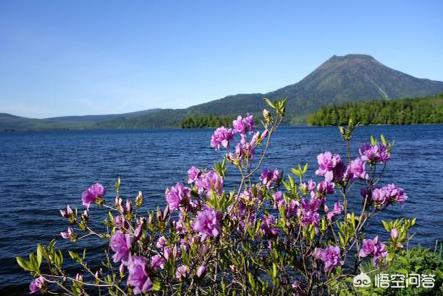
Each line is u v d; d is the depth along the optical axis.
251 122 4.22
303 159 39.78
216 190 3.59
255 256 4.26
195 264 3.36
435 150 49.94
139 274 2.72
